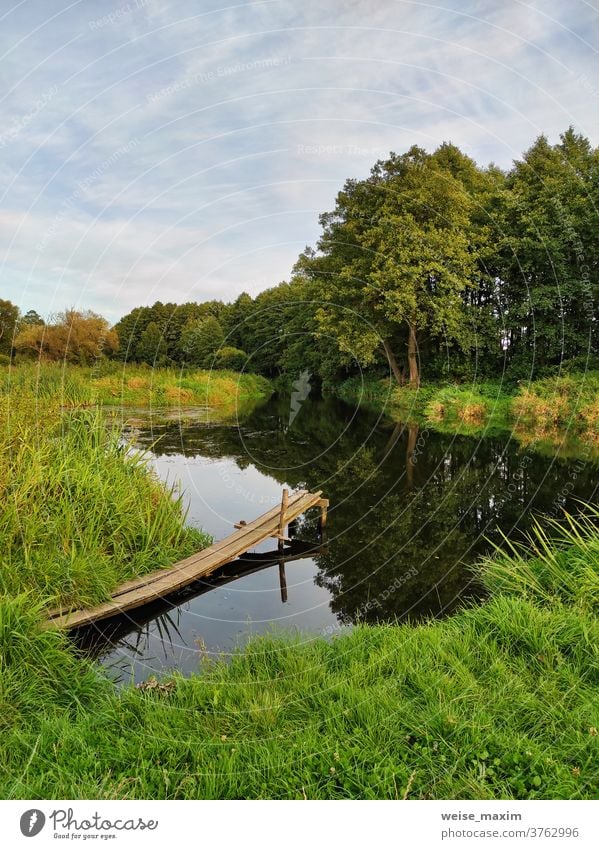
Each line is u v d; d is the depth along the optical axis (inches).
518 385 896.9
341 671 155.4
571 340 873.5
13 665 146.6
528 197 906.1
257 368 1720.0
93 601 198.7
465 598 227.9
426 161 904.9
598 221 816.3
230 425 780.0
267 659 164.1
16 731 126.0
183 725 130.2
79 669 158.6
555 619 167.5
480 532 316.2
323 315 1060.5
